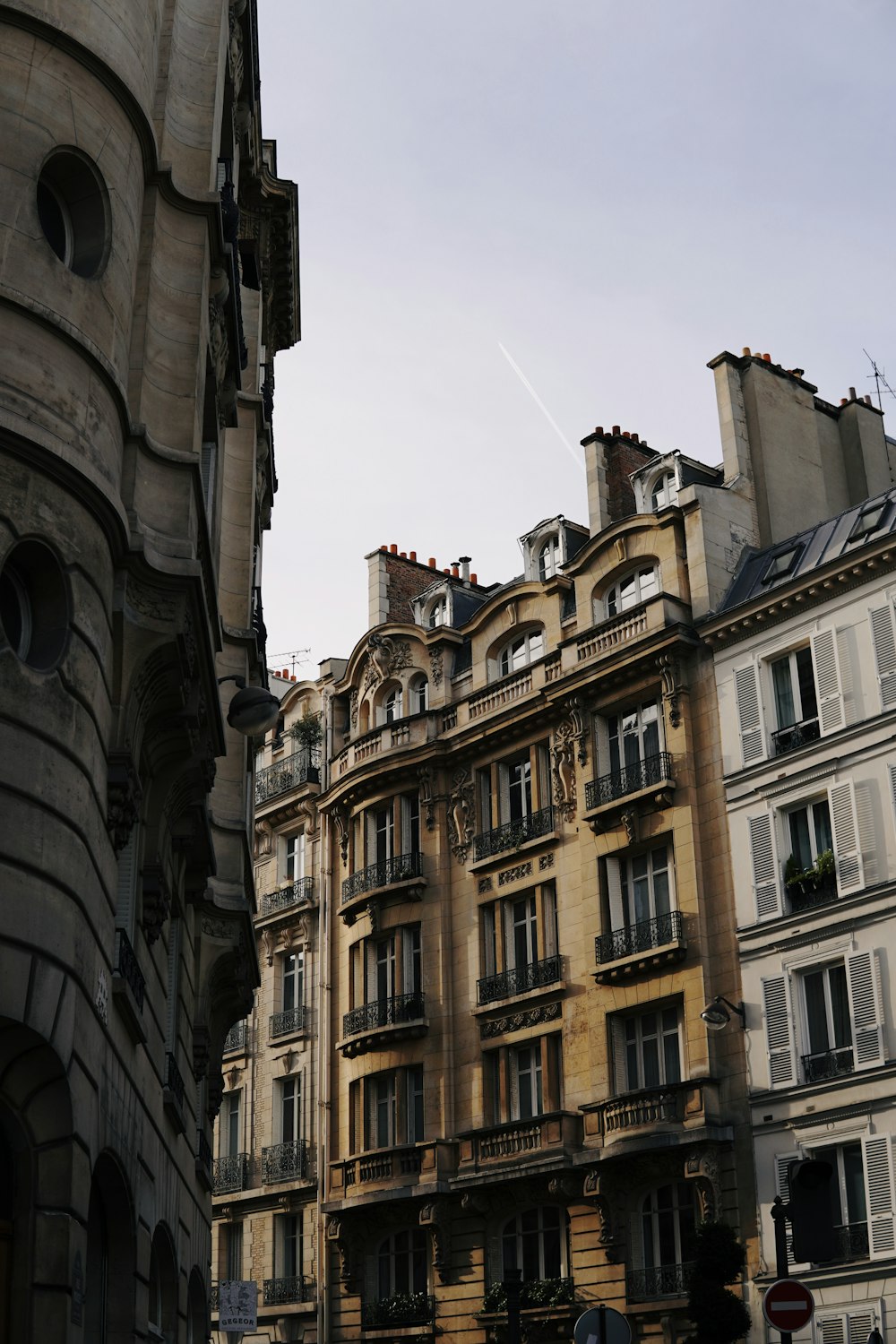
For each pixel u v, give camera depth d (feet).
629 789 131.23
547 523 157.69
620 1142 120.78
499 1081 137.80
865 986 109.70
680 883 125.29
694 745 128.26
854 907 111.96
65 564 44.75
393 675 163.43
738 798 122.83
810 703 121.39
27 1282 40.50
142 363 54.19
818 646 120.06
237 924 85.81
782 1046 114.21
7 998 39.52
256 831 183.93
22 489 43.83
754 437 142.92
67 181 50.60
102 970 47.65
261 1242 163.32
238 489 90.68
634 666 132.77
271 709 65.31
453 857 149.07
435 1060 142.92
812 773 117.70
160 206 57.21
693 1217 118.52
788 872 118.42
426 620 170.81
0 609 44.09
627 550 139.44
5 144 47.11
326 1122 154.81
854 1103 108.17
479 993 141.08
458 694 156.04
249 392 94.38
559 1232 128.67
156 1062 62.85
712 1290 83.92
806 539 130.11
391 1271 143.43
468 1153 136.77
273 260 110.22
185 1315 79.15
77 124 49.83
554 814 139.23
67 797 43.29
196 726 56.18
